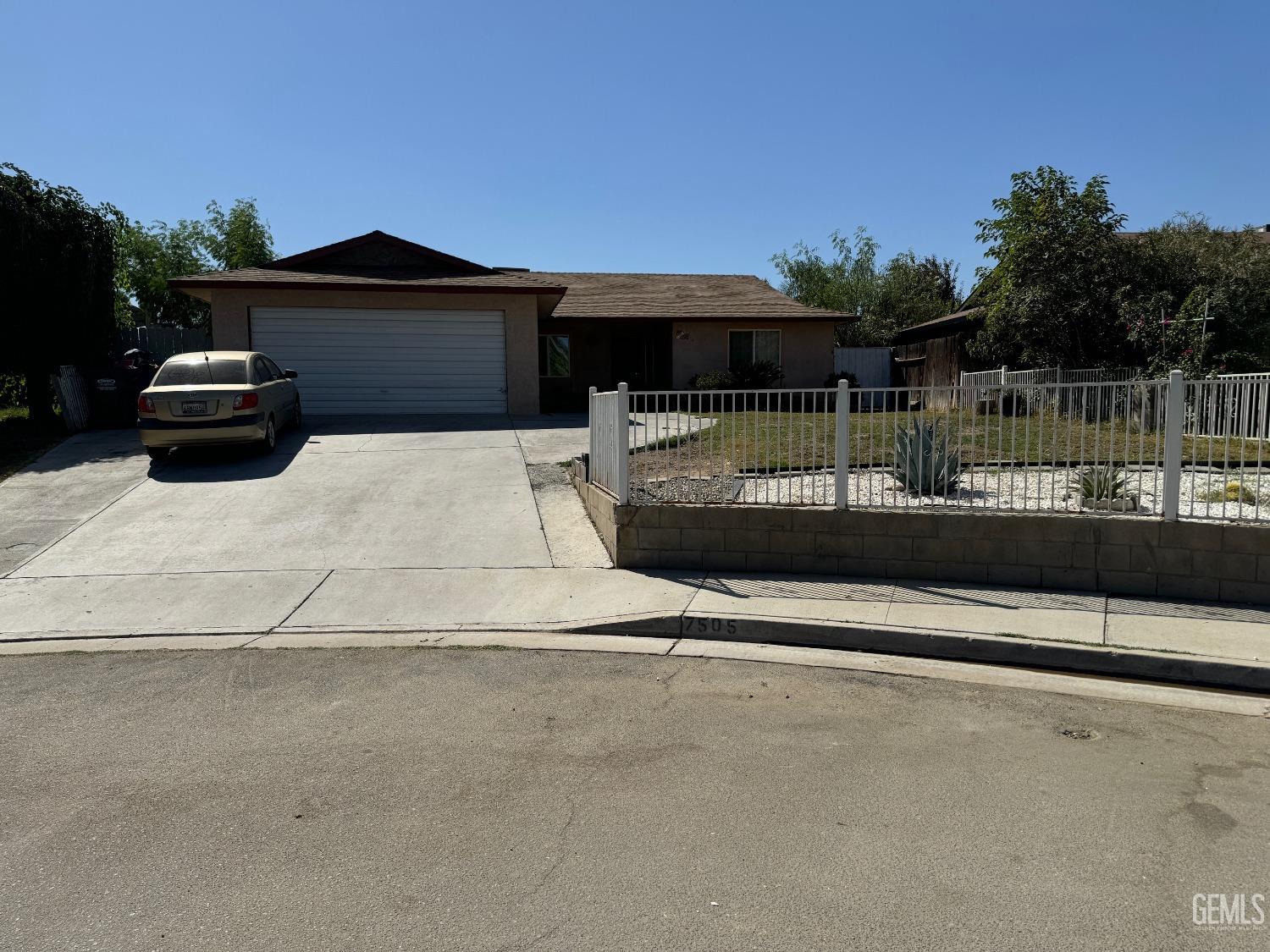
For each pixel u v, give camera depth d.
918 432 8.28
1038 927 3.01
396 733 4.86
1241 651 5.87
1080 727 4.91
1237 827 3.71
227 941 2.97
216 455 12.85
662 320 23.00
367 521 9.66
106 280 16.33
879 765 4.39
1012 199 18.27
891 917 3.07
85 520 9.74
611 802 3.99
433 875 3.38
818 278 40.84
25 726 5.01
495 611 7.27
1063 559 7.38
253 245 33.16
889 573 7.82
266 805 4.00
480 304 17.73
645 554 8.23
